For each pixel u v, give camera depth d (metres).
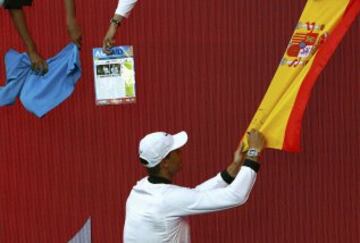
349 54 16.66
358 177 17.02
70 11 15.56
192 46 16.91
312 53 14.18
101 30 16.97
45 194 17.59
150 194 12.91
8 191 17.66
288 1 16.55
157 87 17.08
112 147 17.36
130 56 16.98
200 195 12.73
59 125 17.42
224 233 17.34
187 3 16.81
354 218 17.12
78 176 17.50
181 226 12.95
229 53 16.86
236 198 12.69
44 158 17.53
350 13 13.98
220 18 16.78
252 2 16.67
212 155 17.11
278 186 17.14
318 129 16.94
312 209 17.14
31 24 17.12
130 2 15.54
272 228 17.25
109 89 17.14
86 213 17.55
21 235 17.81
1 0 15.20
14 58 16.08
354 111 16.81
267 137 14.23
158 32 16.92
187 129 17.12
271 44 16.70
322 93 16.83
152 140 12.98
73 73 16.02
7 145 17.55
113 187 17.45
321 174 17.05
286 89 14.30
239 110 16.95
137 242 12.95
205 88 16.98
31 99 15.91
